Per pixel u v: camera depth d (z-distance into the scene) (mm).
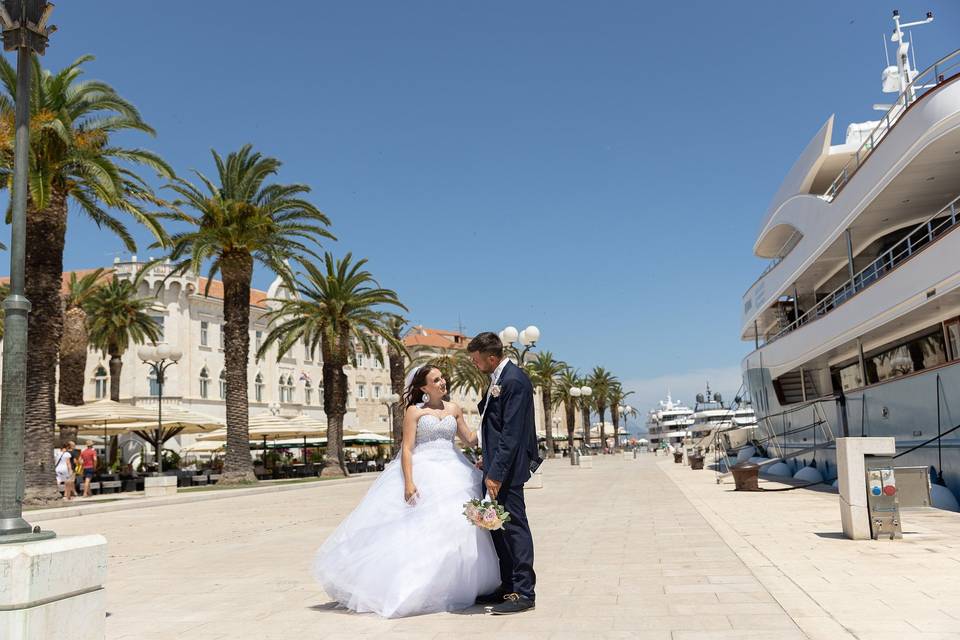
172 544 11430
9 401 4453
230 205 29328
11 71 20516
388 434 55125
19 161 4910
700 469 33094
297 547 10391
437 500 5758
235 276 30516
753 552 8047
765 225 25859
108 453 44438
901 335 19188
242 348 30750
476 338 5809
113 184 20703
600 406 95375
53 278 21594
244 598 6492
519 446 5559
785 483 21234
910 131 13742
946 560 7004
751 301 29141
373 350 40844
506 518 5398
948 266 12992
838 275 24125
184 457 55156
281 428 39688
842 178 20953
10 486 4324
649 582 6457
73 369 38188
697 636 4500
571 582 6590
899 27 23359
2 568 3604
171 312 54531
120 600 6605
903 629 4488
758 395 29594
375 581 5562
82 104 22328
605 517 12906
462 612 5480
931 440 13461
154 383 54000
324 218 30859
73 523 16281
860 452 8883
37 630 3639
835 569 6758
